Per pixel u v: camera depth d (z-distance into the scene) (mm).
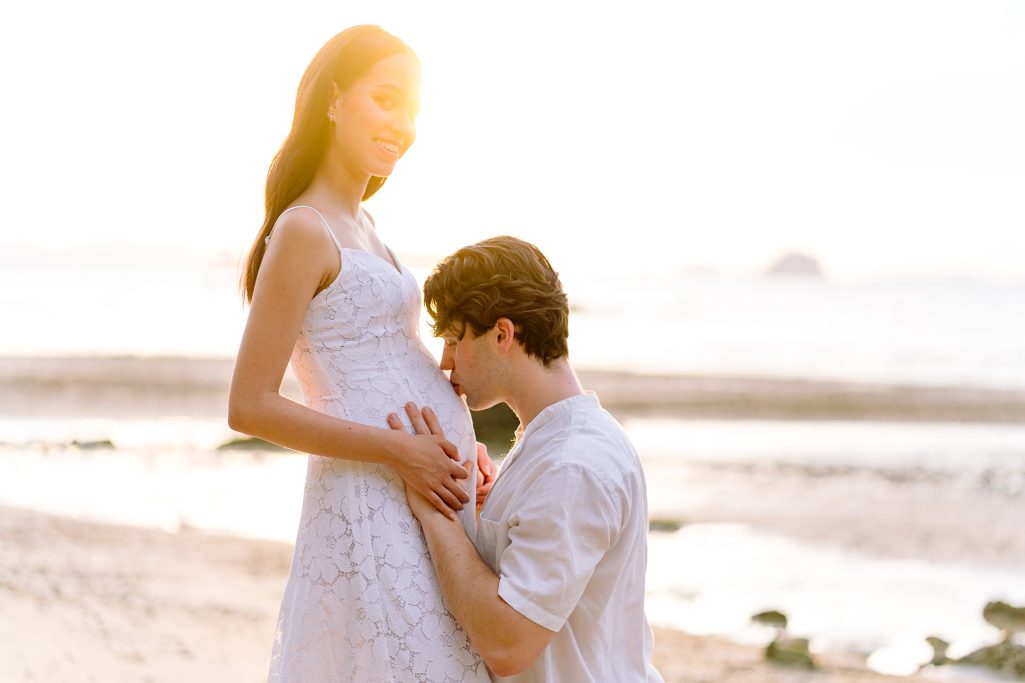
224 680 4820
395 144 2590
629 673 2439
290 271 2408
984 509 12664
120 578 7062
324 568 2479
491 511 2461
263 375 2396
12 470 13570
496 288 2459
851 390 29922
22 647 5043
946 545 10383
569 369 2553
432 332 2602
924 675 6242
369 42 2564
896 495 13805
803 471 16047
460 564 2363
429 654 2410
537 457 2395
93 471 13719
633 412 25266
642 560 2479
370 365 2520
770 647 6480
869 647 6941
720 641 6875
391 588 2428
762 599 8180
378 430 2438
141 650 5219
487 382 2518
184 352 38312
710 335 58906
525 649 2242
